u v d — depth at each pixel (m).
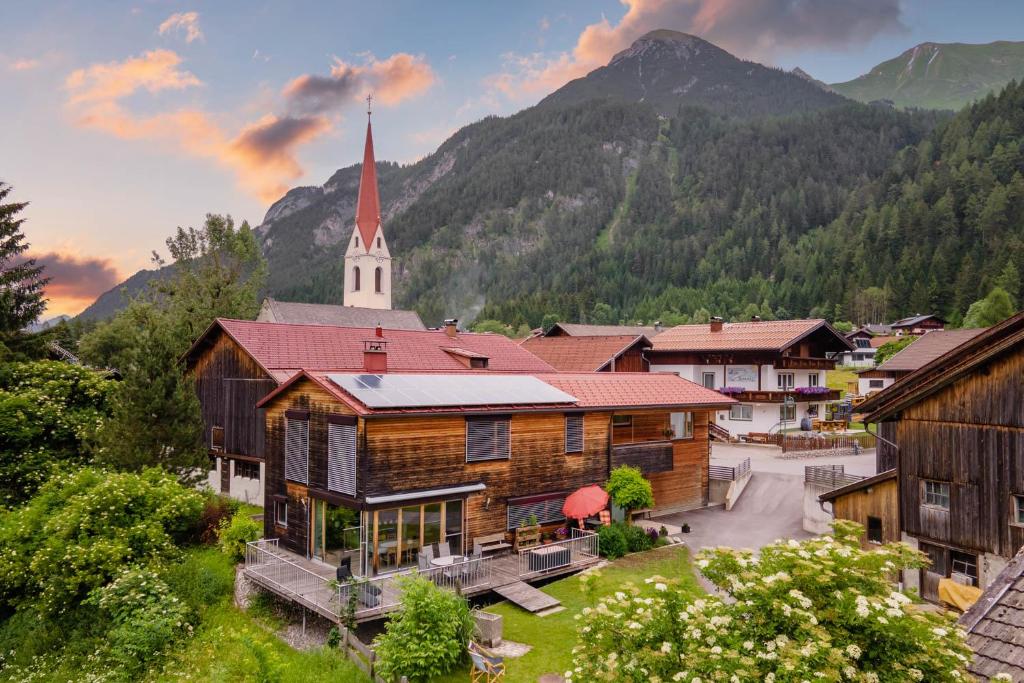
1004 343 17.67
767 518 30.48
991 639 8.47
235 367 32.50
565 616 19.03
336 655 17.12
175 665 19.45
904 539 20.80
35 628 21.97
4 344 37.03
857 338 107.00
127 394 28.45
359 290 83.56
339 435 21.55
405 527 21.30
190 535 27.31
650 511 30.48
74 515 23.06
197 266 59.91
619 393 29.70
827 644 7.33
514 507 24.30
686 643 8.61
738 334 53.81
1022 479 17.59
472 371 30.52
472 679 15.57
